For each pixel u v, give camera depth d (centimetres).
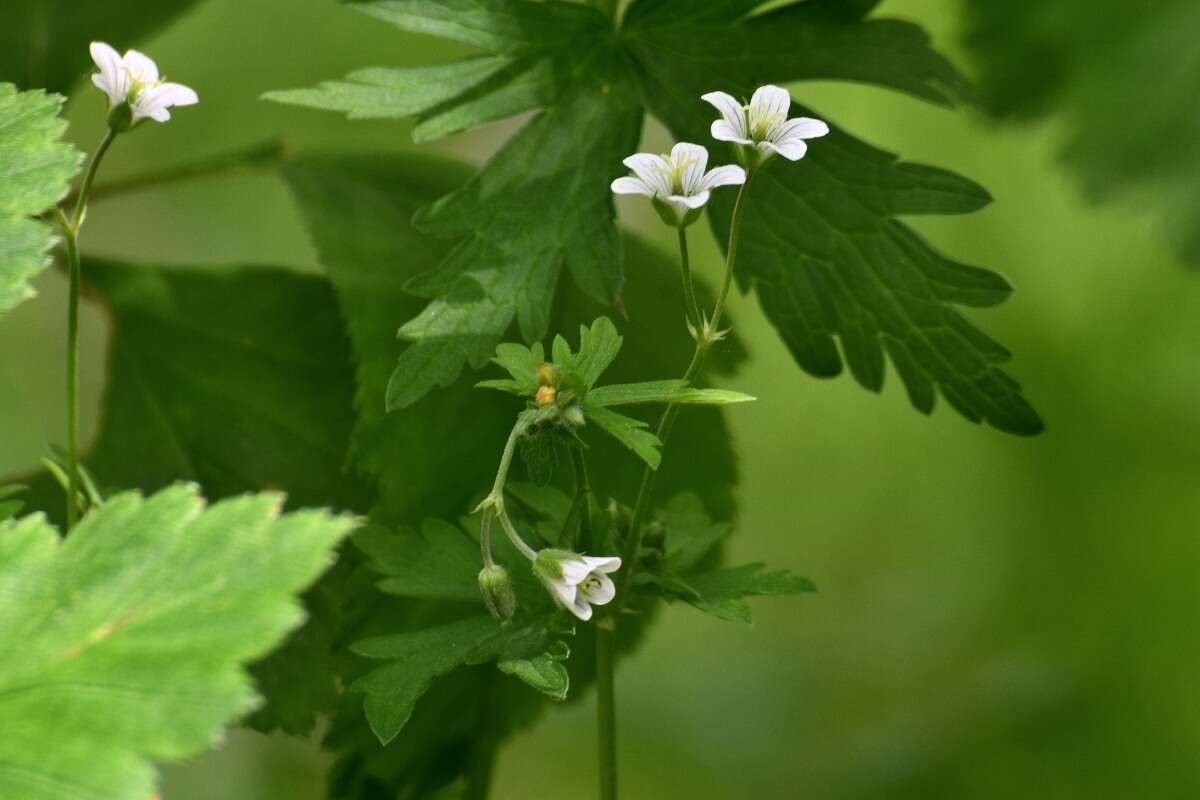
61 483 61
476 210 60
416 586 59
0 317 56
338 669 62
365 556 62
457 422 63
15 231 57
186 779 73
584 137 61
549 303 60
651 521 61
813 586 59
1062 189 82
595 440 64
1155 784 75
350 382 65
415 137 60
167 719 52
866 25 63
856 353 61
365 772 62
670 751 82
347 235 65
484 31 62
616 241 60
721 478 64
